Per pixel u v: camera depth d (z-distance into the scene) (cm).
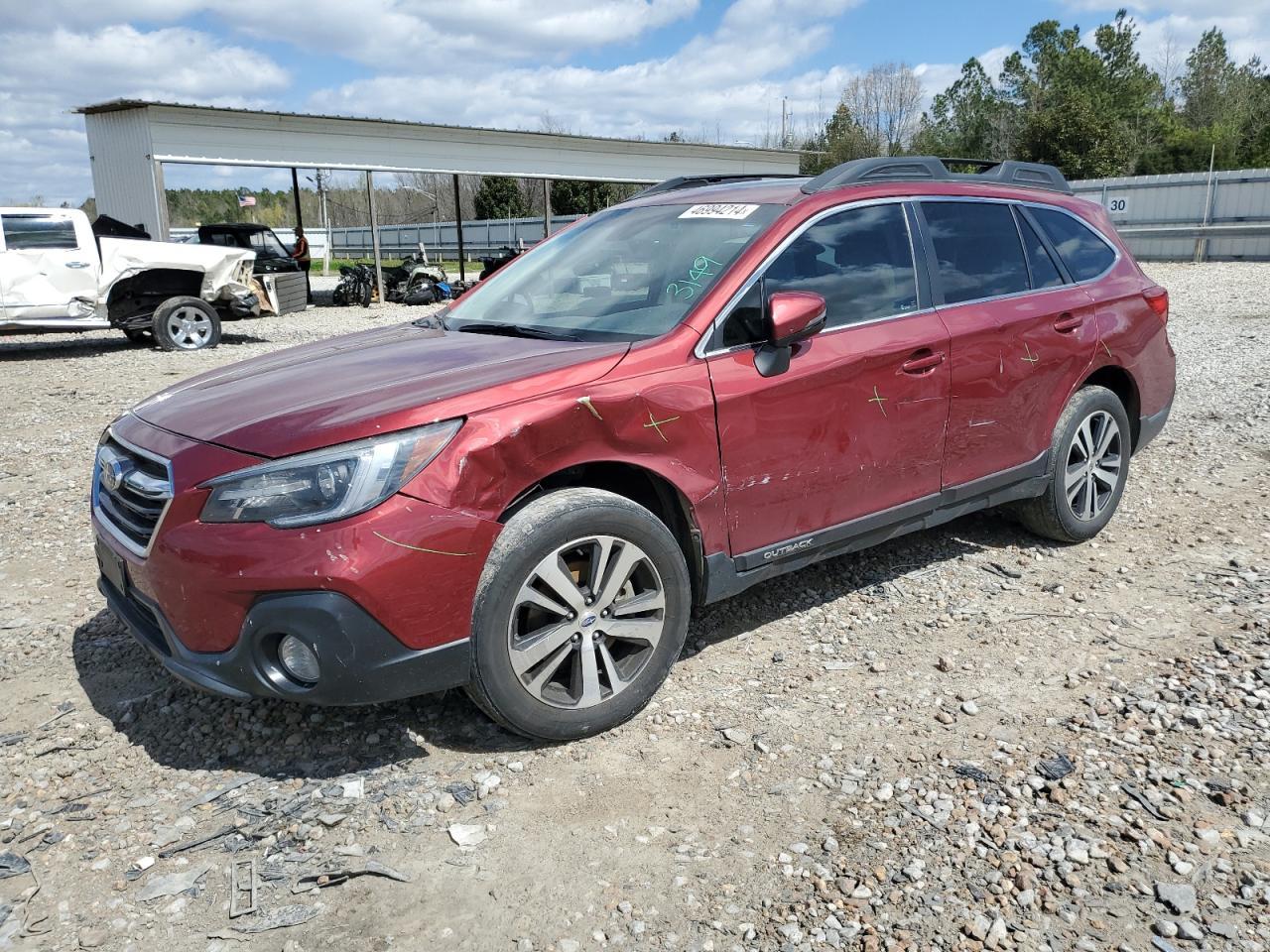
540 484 314
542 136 2570
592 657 312
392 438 277
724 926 235
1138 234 2850
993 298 429
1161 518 528
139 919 240
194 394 341
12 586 463
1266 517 524
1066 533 478
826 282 373
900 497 397
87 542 524
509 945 230
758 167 3203
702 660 374
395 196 6131
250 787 295
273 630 271
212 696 349
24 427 831
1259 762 294
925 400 392
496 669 294
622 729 325
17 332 1280
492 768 303
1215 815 270
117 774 303
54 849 267
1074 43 6856
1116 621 400
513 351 338
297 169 2152
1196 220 2859
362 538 269
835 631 397
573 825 274
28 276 1246
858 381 369
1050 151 4872
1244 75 6681
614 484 348
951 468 412
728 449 337
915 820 272
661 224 407
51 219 1265
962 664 365
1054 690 344
